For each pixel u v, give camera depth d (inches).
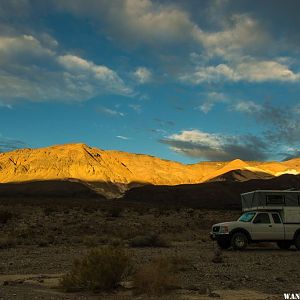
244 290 469.1
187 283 508.7
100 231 1520.7
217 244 1091.3
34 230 1465.3
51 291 466.9
